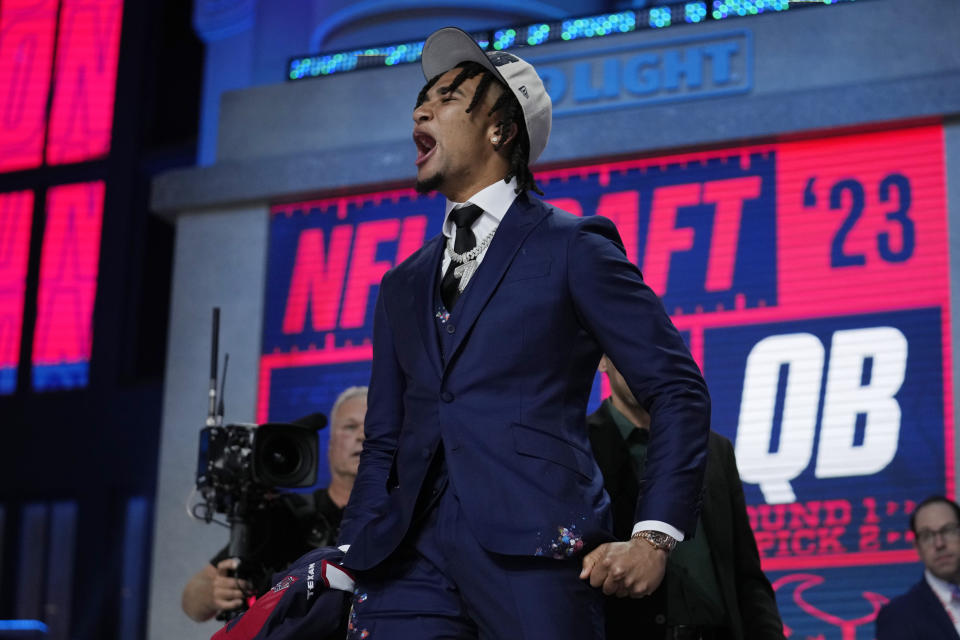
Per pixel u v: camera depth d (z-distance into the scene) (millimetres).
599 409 2959
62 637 9750
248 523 3369
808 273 6605
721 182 6844
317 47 8305
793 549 6277
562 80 7156
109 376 10062
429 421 1984
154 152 10445
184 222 7805
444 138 2141
